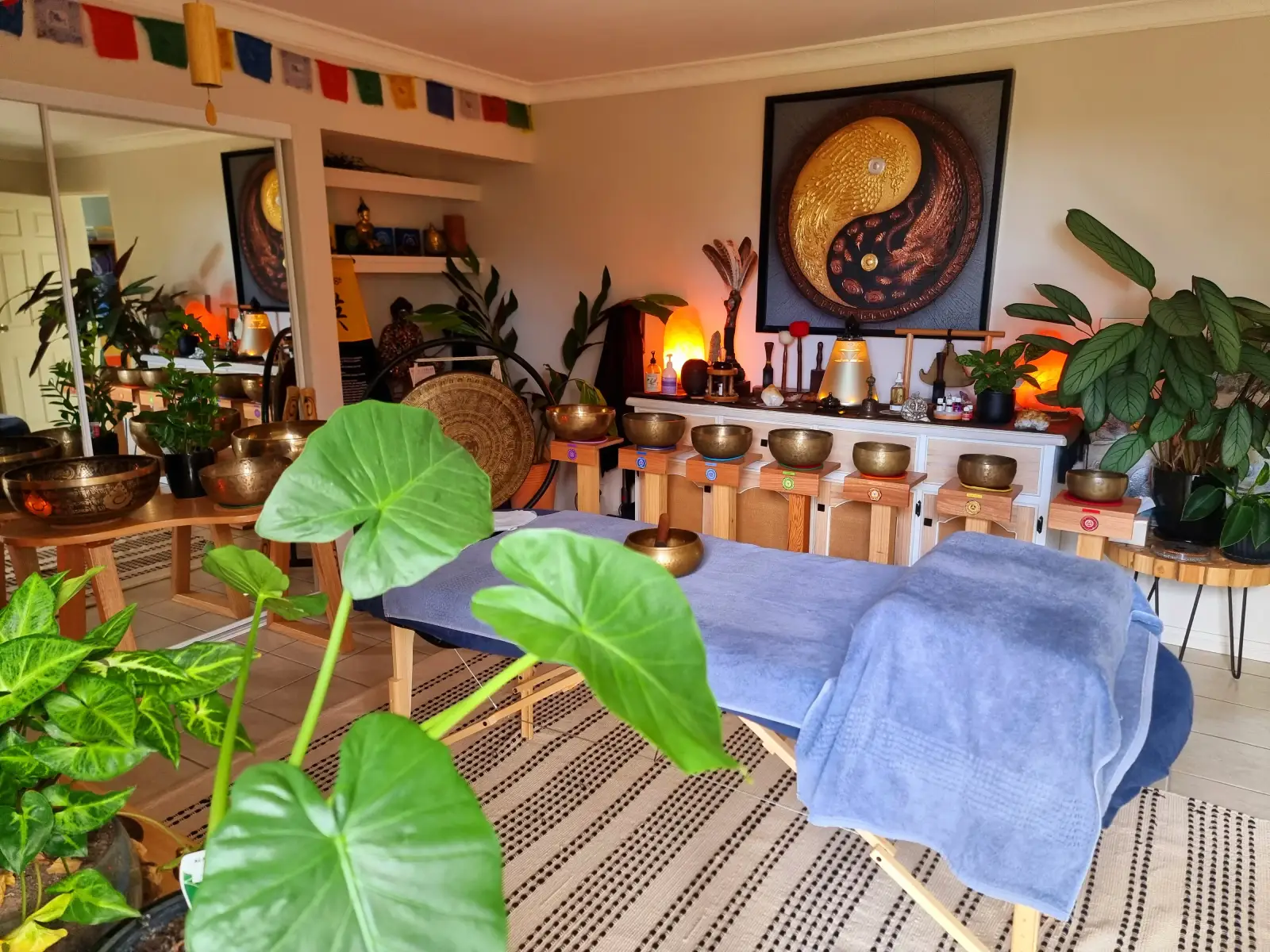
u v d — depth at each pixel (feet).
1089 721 4.50
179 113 10.01
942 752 4.85
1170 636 11.10
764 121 12.80
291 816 2.20
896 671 5.01
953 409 10.99
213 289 10.82
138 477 8.33
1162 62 10.28
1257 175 10.05
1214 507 9.48
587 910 6.39
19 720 3.12
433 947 2.13
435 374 15.15
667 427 11.62
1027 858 4.56
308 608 3.44
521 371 16.05
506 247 15.80
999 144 11.21
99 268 9.66
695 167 13.56
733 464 11.27
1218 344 8.47
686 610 2.47
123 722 2.97
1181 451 10.07
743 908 6.41
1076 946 6.04
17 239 8.95
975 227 11.53
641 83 13.61
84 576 3.56
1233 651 10.21
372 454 2.86
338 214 14.53
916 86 11.58
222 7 10.07
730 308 13.15
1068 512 9.22
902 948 6.03
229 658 3.33
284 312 11.75
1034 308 10.28
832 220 12.44
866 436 11.26
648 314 14.47
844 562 7.16
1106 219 10.89
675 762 2.13
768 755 8.50
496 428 12.04
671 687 2.38
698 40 11.69
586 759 8.34
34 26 8.72
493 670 10.18
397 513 2.75
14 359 9.07
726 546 7.61
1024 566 5.72
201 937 2.07
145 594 12.00
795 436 10.64
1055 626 4.86
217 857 2.13
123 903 2.84
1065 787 4.52
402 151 15.26
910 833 4.91
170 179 10.16
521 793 7.80
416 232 15.60
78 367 9.62
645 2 9.98
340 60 11.69
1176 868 6.84
